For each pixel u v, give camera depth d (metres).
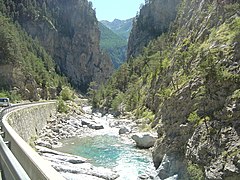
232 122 30.23
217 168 28.75
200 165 31.52
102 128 87.88
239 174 26.38
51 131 72.06
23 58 121.31
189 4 104.31
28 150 10.77
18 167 8.95
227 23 48.25
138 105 105.38
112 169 41.28
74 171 36.72
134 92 118.62
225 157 28.56
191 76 45.19
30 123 59.25
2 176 11.02
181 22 106.88
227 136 29.72
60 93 150.62
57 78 172.50
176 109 41.19
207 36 60.88
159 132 44.88
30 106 65.81
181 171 34.56
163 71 89.00
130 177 37.78
